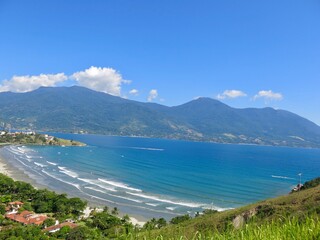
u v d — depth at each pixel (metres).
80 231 44.56
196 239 5.92
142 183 96.56
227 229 5.89
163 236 6.17
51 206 61.25
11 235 43.66
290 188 95.44
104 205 68.81
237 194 85.56
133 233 6.70
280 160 192.50
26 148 193.50
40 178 96.44
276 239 5.29
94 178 101.12
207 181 104.25
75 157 157.88
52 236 44.94
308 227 5.39
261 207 30.98
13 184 72.19
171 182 100.06
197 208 69.19
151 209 67.12
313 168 150.88
